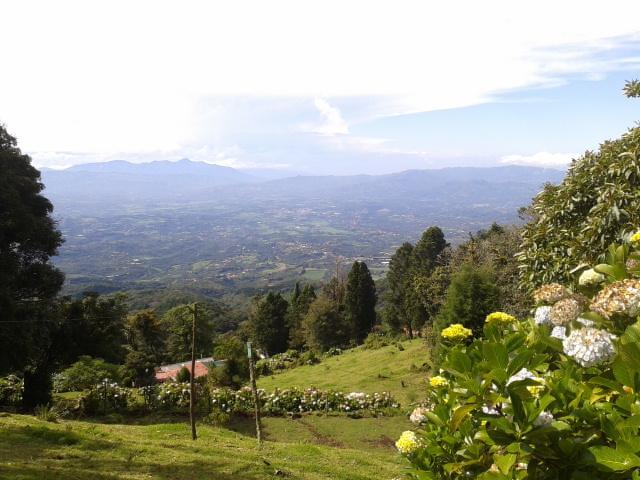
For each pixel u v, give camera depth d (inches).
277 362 1529.3
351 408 771.4
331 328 1797.5
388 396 790.5
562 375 75.3
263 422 713.6
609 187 195.8
